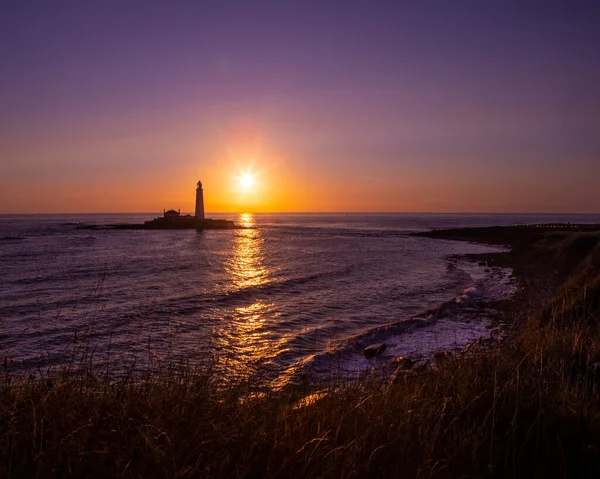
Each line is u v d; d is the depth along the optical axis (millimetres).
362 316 17359
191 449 3289
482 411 4402
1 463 2877
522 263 37312
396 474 3174
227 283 26078
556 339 7070
